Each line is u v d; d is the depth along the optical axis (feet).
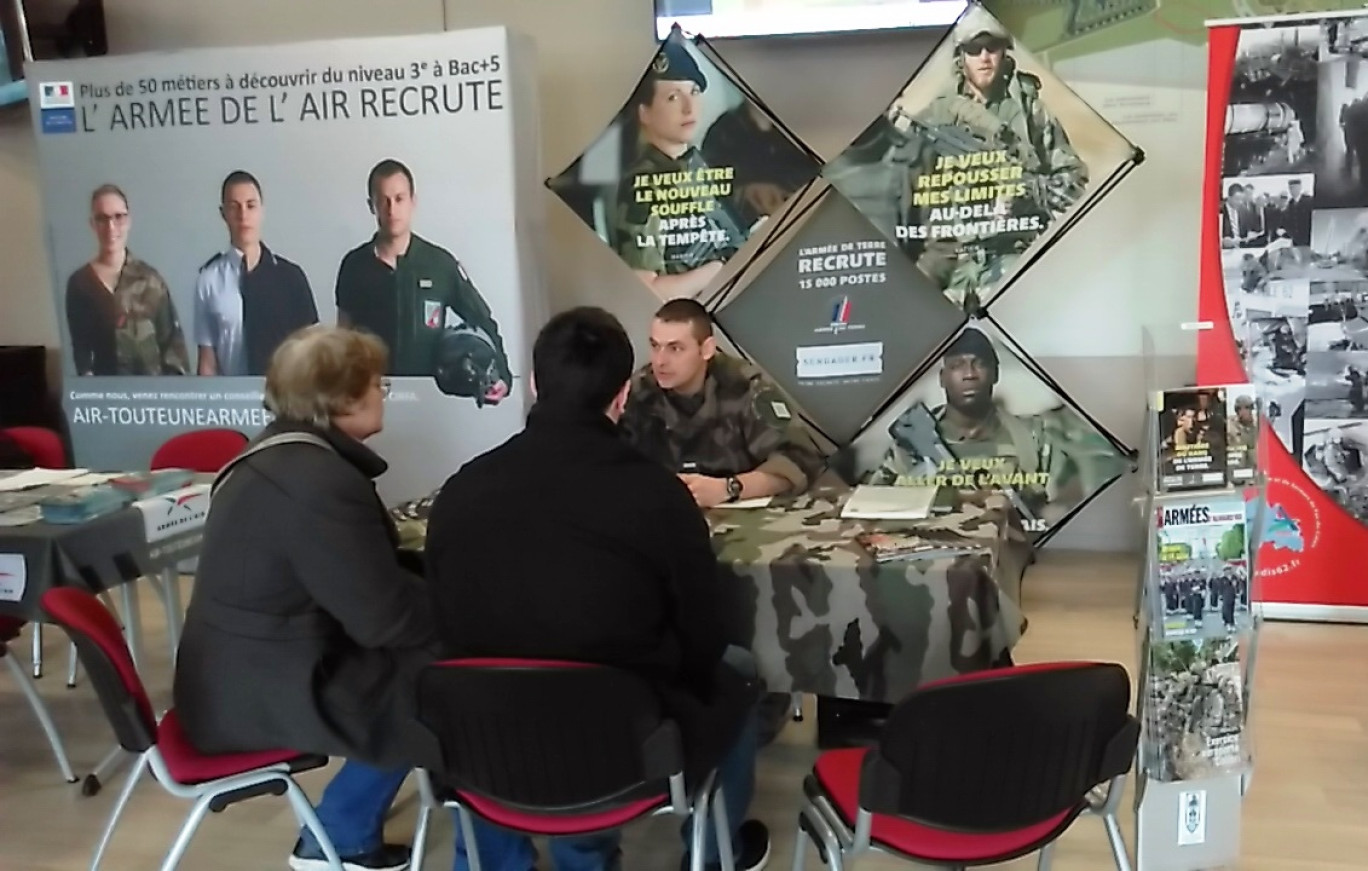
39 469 11.16
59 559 7.79
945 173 12.01
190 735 6.70
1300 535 11.55
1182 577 6.50
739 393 9.29
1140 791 6.81
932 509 7.82
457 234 12.91
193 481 9.63
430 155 12.82
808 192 13.65
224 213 13.56
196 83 13.32
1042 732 4.95
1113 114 13.26
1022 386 12.69
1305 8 12.53
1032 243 12.00
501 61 12.47
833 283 13.74
